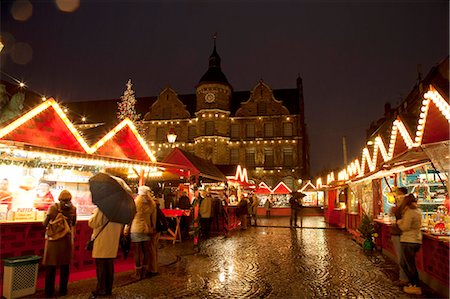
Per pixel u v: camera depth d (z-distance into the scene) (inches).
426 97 296.4
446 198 379.2
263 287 287.6
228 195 905.5
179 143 1908.2
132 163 433.7
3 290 251.0
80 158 370.3
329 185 951.0
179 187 685.9
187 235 611.8
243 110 1894.7
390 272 344.8
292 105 1897.1
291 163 1813.5
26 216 308.5
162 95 1996.8
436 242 274.5
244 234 713.0
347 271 349.4
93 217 261.4
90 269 345.1
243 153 1847.9
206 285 293.1
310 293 270.7
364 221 490.0
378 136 448.8
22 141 319.6
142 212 315.6
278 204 1610.5
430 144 275.7
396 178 472.4
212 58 1927.9
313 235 691.4
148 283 298.2
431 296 261.4
